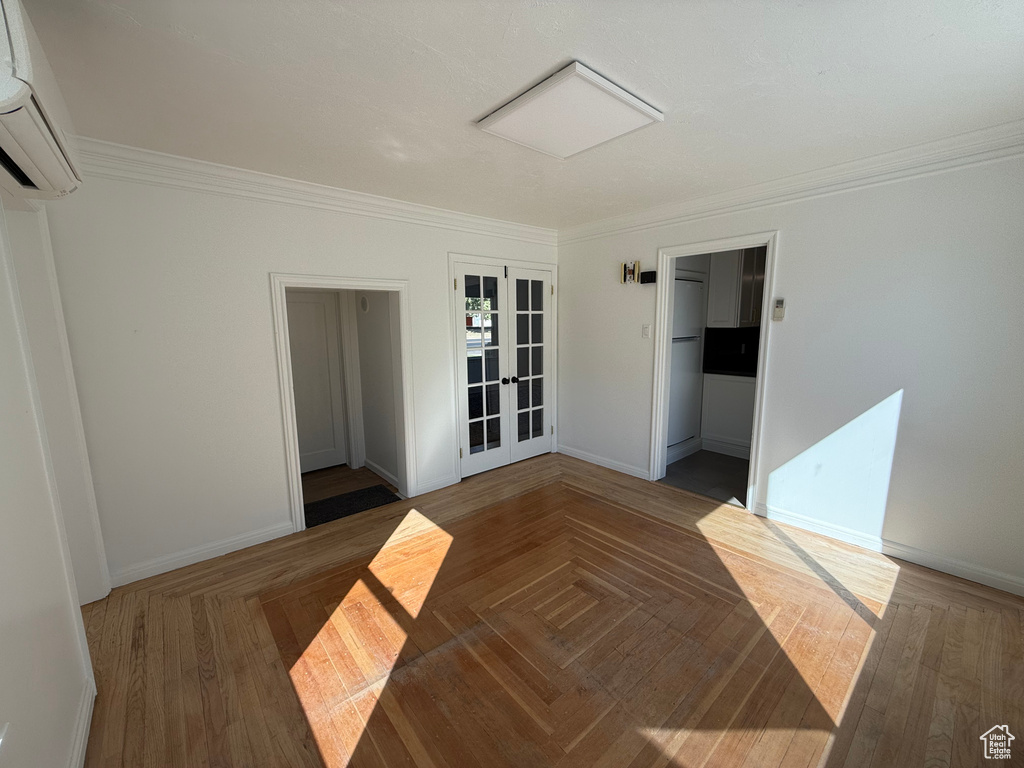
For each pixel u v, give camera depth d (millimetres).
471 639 2012
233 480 2785
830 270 2723
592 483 3930
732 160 2498
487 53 1476
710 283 4738
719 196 3156
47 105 1132
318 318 4465
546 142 2178
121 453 2393
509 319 4246
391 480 4047
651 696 1695
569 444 4719
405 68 1559
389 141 2182
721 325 4680
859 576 2449
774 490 3148
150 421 2467
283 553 2793
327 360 4555
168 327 2479
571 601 2271
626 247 3885
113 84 1625
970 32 1357
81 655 1623
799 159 2494
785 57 1508
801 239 2820
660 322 3717
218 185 2562
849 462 2770
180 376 2539
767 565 2580
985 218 2201
